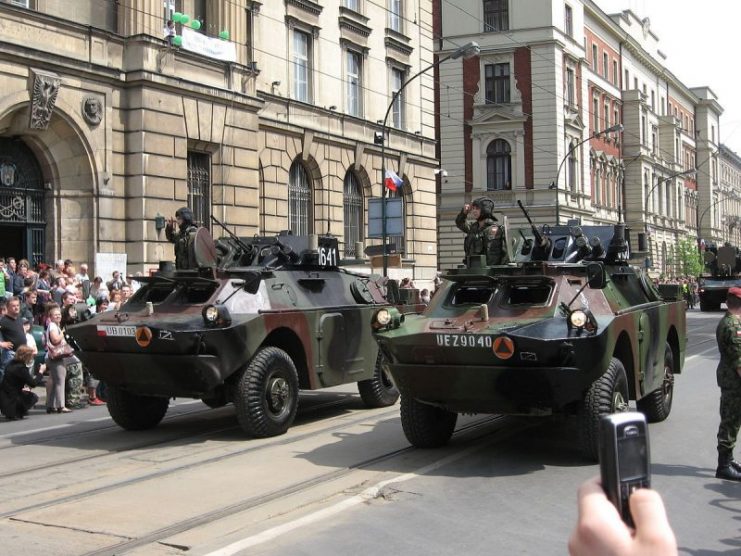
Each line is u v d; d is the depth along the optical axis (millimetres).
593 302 8914
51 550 5734
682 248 69250
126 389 10328
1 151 18969
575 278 9055
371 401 12656
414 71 34188
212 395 10117
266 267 11438
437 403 8562
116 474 8164
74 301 15719
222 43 22828
